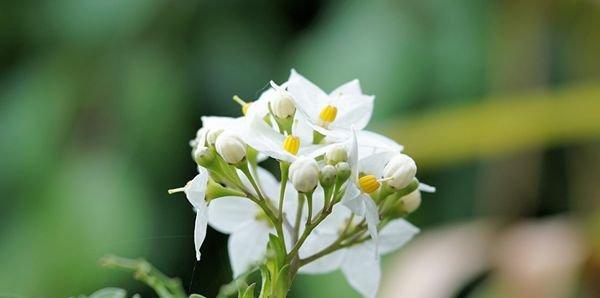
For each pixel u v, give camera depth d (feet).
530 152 2.49
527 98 2.26
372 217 1.20
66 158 2.41
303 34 2.58
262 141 1.21
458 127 2.24
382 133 2.27
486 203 2.48
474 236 2.21
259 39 2.59
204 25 2.56
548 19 2.61
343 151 1.19
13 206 2.40
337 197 1.21
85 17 2.53
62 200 2.34
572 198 2.65
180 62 2.52
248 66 2.56
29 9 2.60
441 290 2.13
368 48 2.40
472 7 2.53
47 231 2.32
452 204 2.48
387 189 1.24
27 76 2.54
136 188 2.37
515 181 2.49
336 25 2.48
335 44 2.43
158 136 2.45
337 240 1.27
